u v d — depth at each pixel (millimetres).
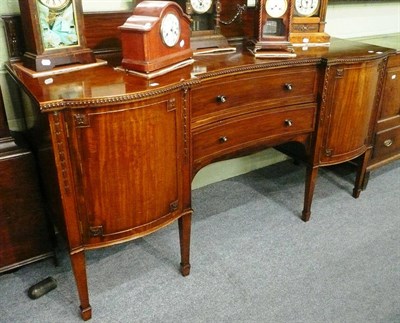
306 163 1829
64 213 1161
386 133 2082
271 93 1554
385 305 1426
